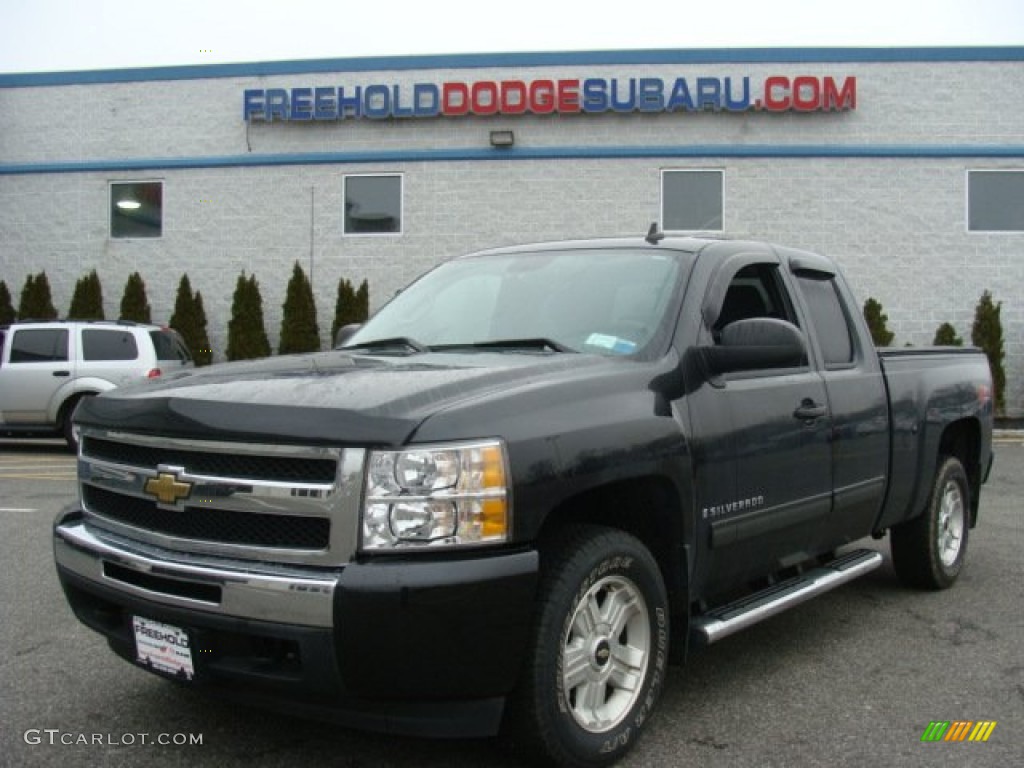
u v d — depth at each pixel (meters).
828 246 16.69
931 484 5.64
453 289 4.66
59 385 13.45
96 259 17.92
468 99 16.92
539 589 3.08
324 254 17.38
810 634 5.05
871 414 4.91
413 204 17.17
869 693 4.17
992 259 16.61
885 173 16.66
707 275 4.14
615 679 3.44
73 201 17.97
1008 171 16.66
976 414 6.12
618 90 16.75
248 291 17.00
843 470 4.65
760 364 3.76
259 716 3.83
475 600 2.83
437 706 2.92
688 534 3.61
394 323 4.61
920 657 4.67
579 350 3.85
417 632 2.78
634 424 3.37
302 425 2.91
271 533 2.97
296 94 17.25
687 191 16.89
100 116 17.92
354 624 2.77
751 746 3.59
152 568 3.10
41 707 3.94
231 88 17.59
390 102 17.11
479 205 17.05
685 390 3.70
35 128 18.09
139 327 13.92
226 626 2.94
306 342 16.89
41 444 15.25
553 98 16.77
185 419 3.09
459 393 3.07
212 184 17.62
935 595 5.86
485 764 3.34
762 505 4.04
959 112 16.62
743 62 16.69
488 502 2.89
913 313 16.64
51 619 5.19
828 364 4.79
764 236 16.75
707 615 3.90
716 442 3.76
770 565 4.27
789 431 4.21
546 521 3.29
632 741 3.43
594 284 4.23
